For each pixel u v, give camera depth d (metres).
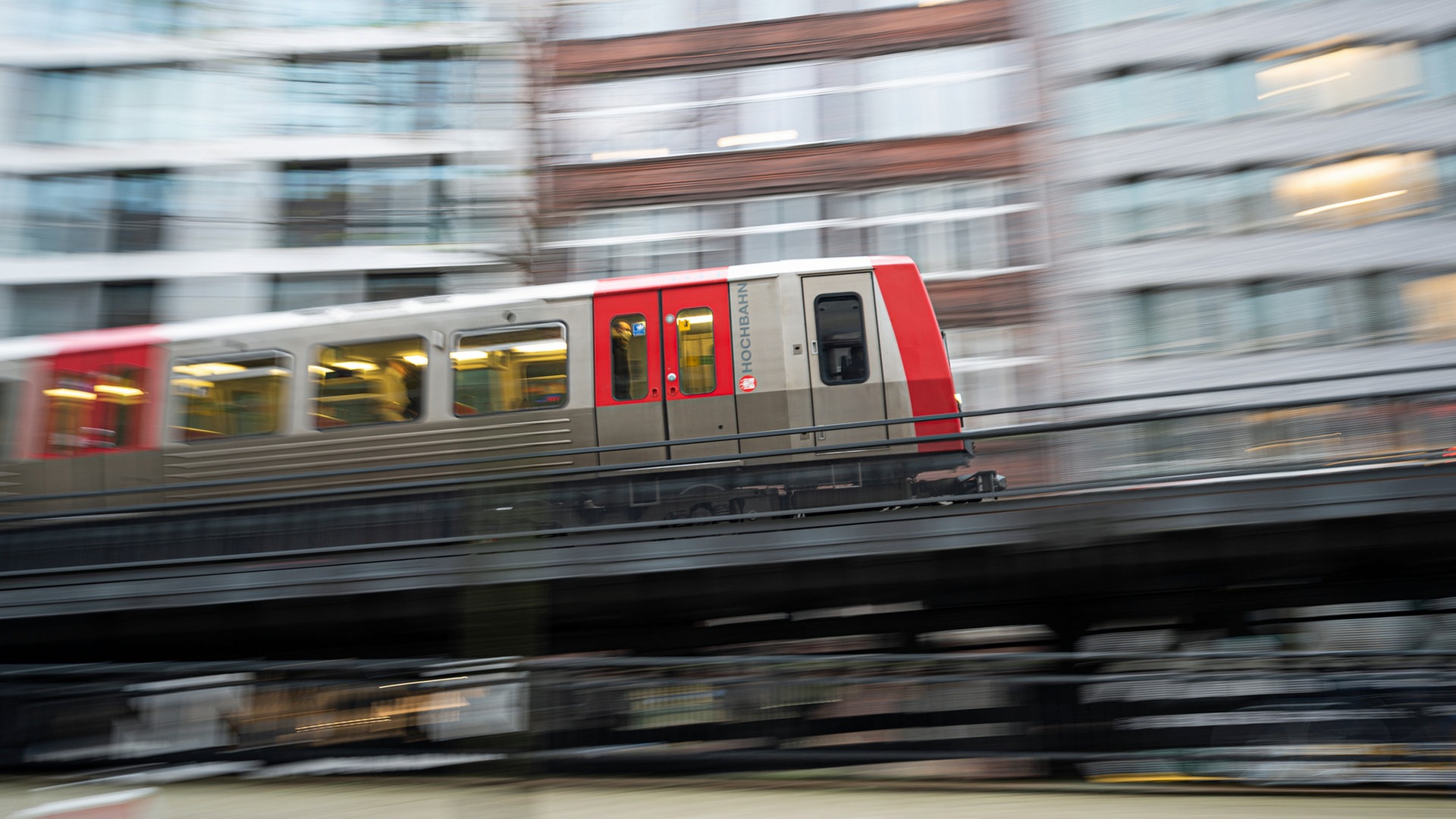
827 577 8.55
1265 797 6.34
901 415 9.50
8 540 9.43
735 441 9.59
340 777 7.00
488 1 17.84
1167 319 17.36
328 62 19.92
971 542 8.17
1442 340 16.89
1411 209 17.45
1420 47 17.94
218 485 9.08
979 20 18.48
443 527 8.99
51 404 10.85
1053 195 17.89
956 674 7.09
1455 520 7.74
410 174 19.61
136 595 8.96
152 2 20.58
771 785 6.75
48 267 19.77
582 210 18.22
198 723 7.22
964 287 17.53
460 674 7.06
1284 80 18.12
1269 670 6.58
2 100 20.23
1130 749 6.60
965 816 6.09
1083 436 8.41
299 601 8.91
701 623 9.52
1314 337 17.16
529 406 10.11
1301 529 7.97
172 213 19.97
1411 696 6.31
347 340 10.69
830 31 18.62
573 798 6.64
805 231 17.88
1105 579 8.68
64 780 7.25
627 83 18.73
